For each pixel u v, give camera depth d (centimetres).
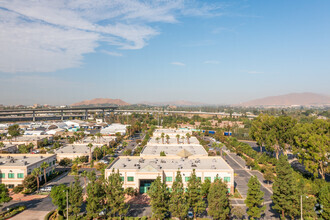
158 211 5319
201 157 9138
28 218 5928
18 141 14688
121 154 13262
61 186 5894
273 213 6225
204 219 5816
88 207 5466
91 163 10512
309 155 8488
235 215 5909
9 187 8200
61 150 12075
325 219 5338
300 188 5744
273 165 10812
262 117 12888
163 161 8638
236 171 10175
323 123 8994
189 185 5788
